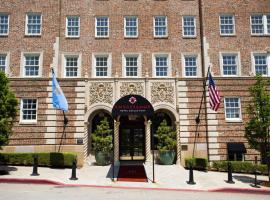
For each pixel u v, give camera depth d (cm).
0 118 1920
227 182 1861
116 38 2708
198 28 2738
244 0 2753
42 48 2653
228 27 2734
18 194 1396
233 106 2605
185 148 2508
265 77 2602
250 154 2516
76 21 2742
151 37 2714
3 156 2344
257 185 1786
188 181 1867
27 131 2517
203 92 2589
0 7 2708
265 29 2736
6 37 2667
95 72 2658
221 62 2656
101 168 2308
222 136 2530
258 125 1877
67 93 2580
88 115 2548
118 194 1462
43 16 2705
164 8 2744
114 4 2762
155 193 1530
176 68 2662
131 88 2570
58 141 2512
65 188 1597
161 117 2664
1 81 1998
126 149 2672
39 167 2283
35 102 2583
